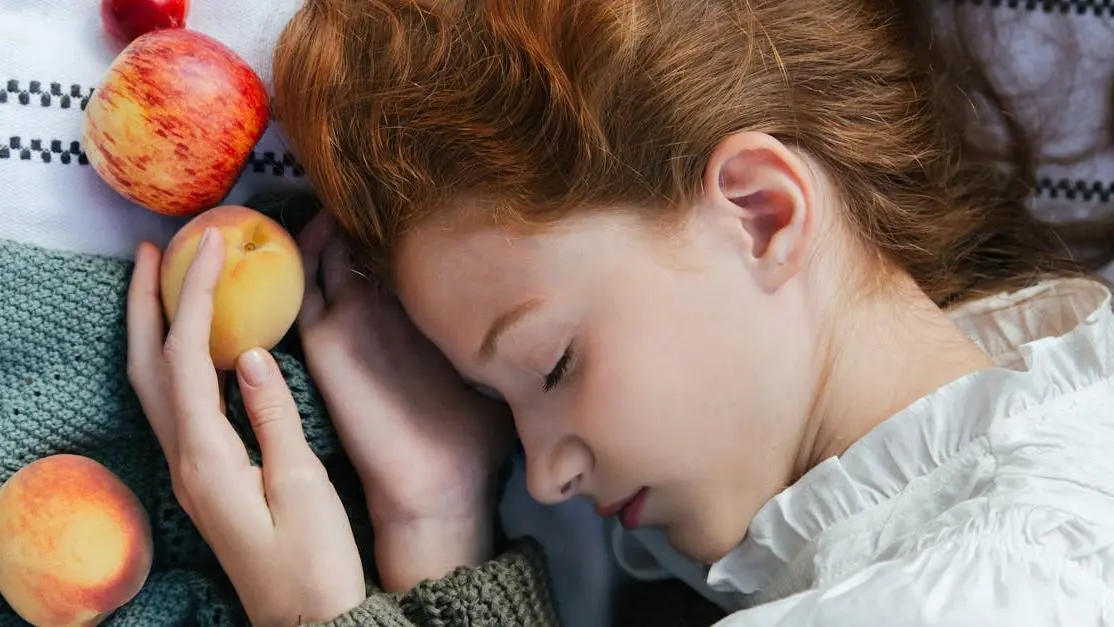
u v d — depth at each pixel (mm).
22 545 720
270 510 766
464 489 842
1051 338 785
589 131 708
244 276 742
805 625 692
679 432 753
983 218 942
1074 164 996
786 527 790
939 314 832
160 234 813
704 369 741
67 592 721
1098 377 775
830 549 755
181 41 731
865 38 819
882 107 822
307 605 759
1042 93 974
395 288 781
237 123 739
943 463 755
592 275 721
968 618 661
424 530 829
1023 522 688
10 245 766
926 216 860
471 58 721
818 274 772
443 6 730
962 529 700
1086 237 987
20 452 768
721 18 747
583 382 743
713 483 782
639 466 765
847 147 793
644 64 721
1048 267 967
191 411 748
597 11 718
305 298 828
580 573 947
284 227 822
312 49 749
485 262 725
